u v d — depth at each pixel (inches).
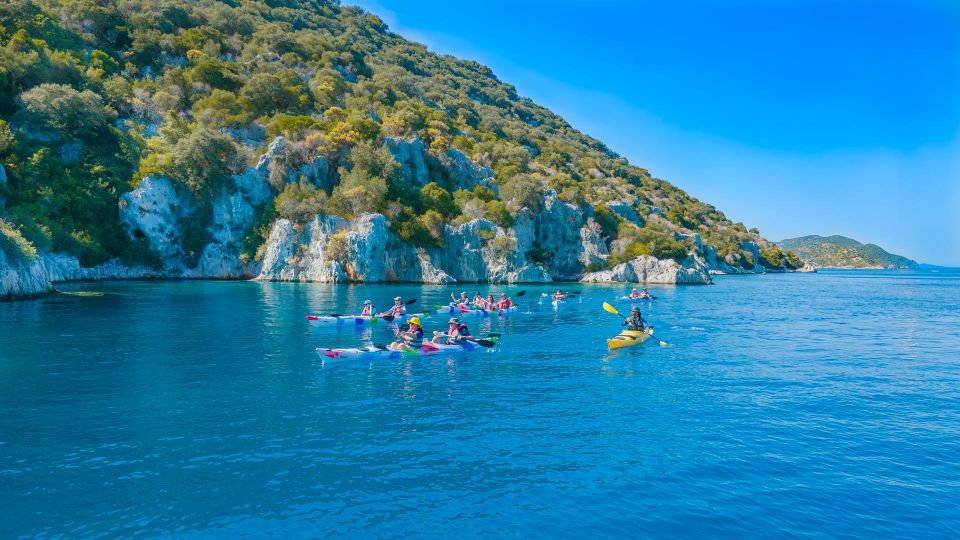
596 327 1594.5
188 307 1899.6
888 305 2647.6
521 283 4072.3
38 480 496.1
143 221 3405.5
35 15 3986.2
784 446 604.1
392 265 3767.2
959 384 914.1
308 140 4055.1
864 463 557.9
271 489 484.4
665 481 511.2
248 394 791.7
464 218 4205.2
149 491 477.4
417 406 741.3
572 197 5054.1
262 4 7022.6
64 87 3275.1
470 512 449.1
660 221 6417.3
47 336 1262.3
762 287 4244.6
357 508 453.4
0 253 1989.4
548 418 695.1
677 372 977.5
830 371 1010.7
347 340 1282.0
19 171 2859.3
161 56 4842.5
